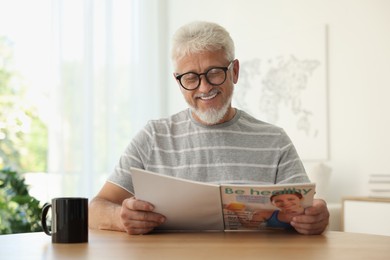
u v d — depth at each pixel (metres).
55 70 4.07
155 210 1.51
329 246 1.27
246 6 4.05
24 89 5.50
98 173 4.26
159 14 4.68
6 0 4.38
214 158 1.92
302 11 3.67
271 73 3.84
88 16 4.23
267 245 1.29
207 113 1.87
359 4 3.35
